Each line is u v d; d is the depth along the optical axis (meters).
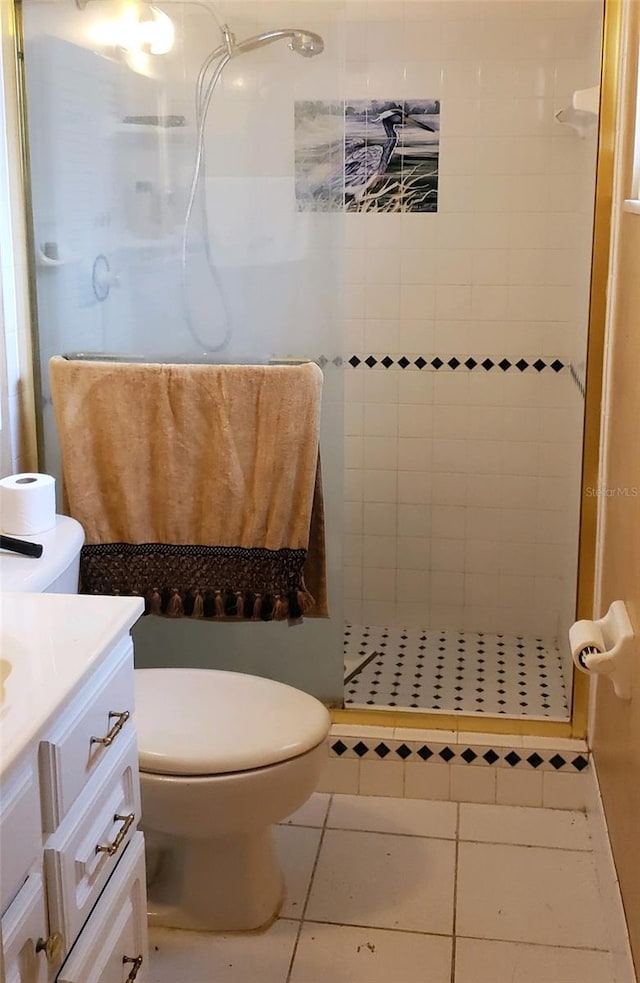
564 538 3.12
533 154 2.95
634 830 1.79
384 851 2.32
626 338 2.12
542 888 2.21
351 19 2.93
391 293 3.11
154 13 2.35
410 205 3.04
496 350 3.11
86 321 2.49
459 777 2.52
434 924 2.09
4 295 2.35
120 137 2.40
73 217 2.45
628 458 2.02
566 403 3.10
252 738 1.90
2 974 1.13
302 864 2.28
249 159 2.37
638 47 2.14
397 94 2.96
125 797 1.52
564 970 1.96
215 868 2.05
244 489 2.41
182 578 2.47
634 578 1.87
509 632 3.32
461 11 2.88
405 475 3.25
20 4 2.37
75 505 2.43
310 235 2.39
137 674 2.16
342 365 2.43
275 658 2.61
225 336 2.46
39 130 2.42
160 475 2.42
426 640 3.26
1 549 1.94
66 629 1.44
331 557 2.54
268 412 2.36
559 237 3.00
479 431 3.18
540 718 2.61
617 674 1.91
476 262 3.05
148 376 2.38
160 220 2.43
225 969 1.96
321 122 2.34
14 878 1.16
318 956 2.00
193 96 2.37
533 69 2.89
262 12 2.32
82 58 2.38
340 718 2.59
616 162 2.36
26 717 1.18
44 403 2.53
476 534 3.27
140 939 1.60
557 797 2.50
